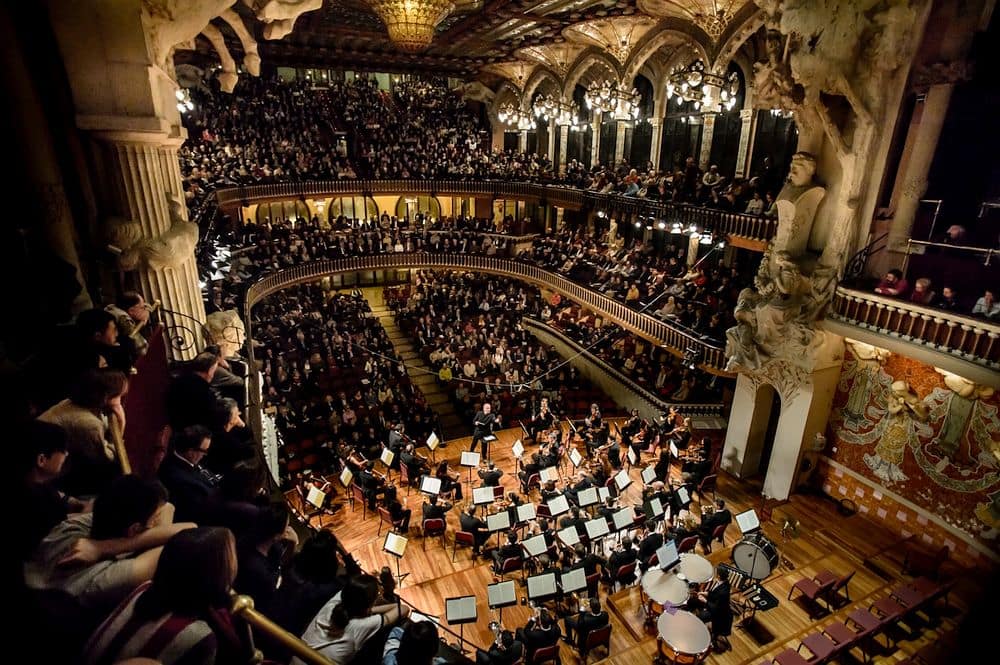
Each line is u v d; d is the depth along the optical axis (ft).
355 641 12.84
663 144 89.15
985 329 35.88
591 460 58.34
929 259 42.55
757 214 58.08
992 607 4.21
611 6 73.20
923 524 44.96
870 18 40.60
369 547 47.21
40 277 19.81
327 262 92.79
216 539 8.07
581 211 94.27
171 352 27.63
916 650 33.65
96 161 25.66
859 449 49.55
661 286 71.92
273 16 33.83
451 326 91.66
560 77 104.42
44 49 23.57
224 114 101.14
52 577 8.77
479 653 30.66
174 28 26.53
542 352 83.82
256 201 88.99
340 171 102.17
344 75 127.65
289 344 77.56
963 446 41.83
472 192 109.91
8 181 21.11
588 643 34.17
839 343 49.42
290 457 57.88
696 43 71.67
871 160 44.09
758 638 35.73
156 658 7.25
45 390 14.94
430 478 45.80
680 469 56.59
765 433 56.75
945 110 40.81
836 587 37.68
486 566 44.88
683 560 37.24
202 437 14.30
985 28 37.93
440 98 130.62
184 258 28.25
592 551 43.45
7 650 7.82
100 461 12.87
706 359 59.88
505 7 73.10
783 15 42.37
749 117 72.95
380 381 73.92
